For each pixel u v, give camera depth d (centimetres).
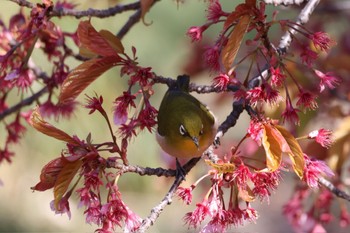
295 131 1095
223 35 715
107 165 673
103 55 716
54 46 920
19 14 935
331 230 1609
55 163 658
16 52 904
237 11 677
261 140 666
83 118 1217
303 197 1054
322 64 1084
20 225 1391
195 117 850
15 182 1349
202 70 1362
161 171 708
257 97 691
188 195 683
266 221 1992
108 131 1235
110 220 654
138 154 1430
